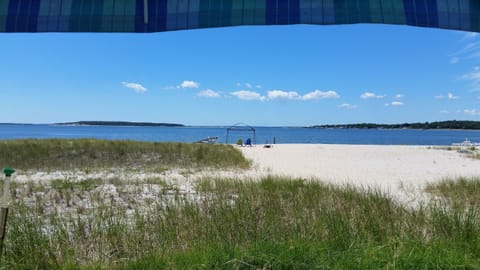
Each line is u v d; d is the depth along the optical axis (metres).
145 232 4.17
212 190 7.87
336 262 3.21
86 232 4.34
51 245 3.68
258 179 9.31
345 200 6.34
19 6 1.99
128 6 1.99
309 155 22.98
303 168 15.50
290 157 21.22
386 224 4.49
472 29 1.94
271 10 1.93
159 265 3.13
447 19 1.92
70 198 7.23
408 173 13.88
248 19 1.95
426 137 87.00
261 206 5.57
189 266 3.11
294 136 91.44
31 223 4.24
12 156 14.55
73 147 16.19
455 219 4.34
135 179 10.16
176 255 3.35
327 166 16.45
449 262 3.18
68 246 3.70
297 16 1.92
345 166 16.55
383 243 3.78
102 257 3.52
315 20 1.91
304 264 3.16
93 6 2.00
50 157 15.08
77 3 2.00
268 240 3.76
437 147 31.81
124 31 1.99
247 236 4.01
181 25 1.97
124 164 14.91
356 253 3.41
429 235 4.13
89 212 5.57
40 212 5.66
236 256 3.27
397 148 30.53
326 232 4.09
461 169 15.62
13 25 1.98
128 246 3.76
